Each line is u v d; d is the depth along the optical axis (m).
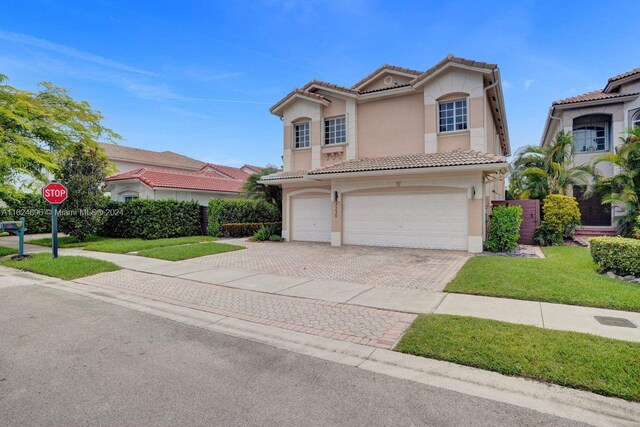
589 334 4.92
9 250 14.77
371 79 17.11
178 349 4.93
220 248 14.72
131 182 24.22
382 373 4.17
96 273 10.16
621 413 3.30
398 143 15.98
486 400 3.56
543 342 4.66
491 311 6.16
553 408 3.41
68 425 3.17
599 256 8.76
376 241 15.28
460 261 11.27
